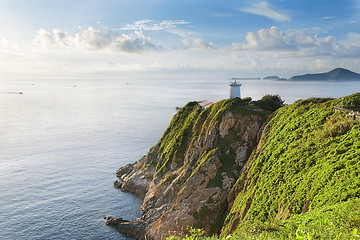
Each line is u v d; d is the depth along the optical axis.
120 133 139.88
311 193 24.55
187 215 47.19
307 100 48.06
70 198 65.38
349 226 13.97
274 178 33.12
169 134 79.75
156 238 47.03
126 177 76.12
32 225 53.53
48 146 112.06
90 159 96.31
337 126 31.69
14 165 87.50
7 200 63.22
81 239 49.66
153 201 59.81
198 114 74.56
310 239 7.62
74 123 166.88
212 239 11.32
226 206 46.16
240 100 64.69
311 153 31.20
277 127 46.41
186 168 58.84
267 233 14.06
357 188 19.94
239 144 53.69
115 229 52.72
